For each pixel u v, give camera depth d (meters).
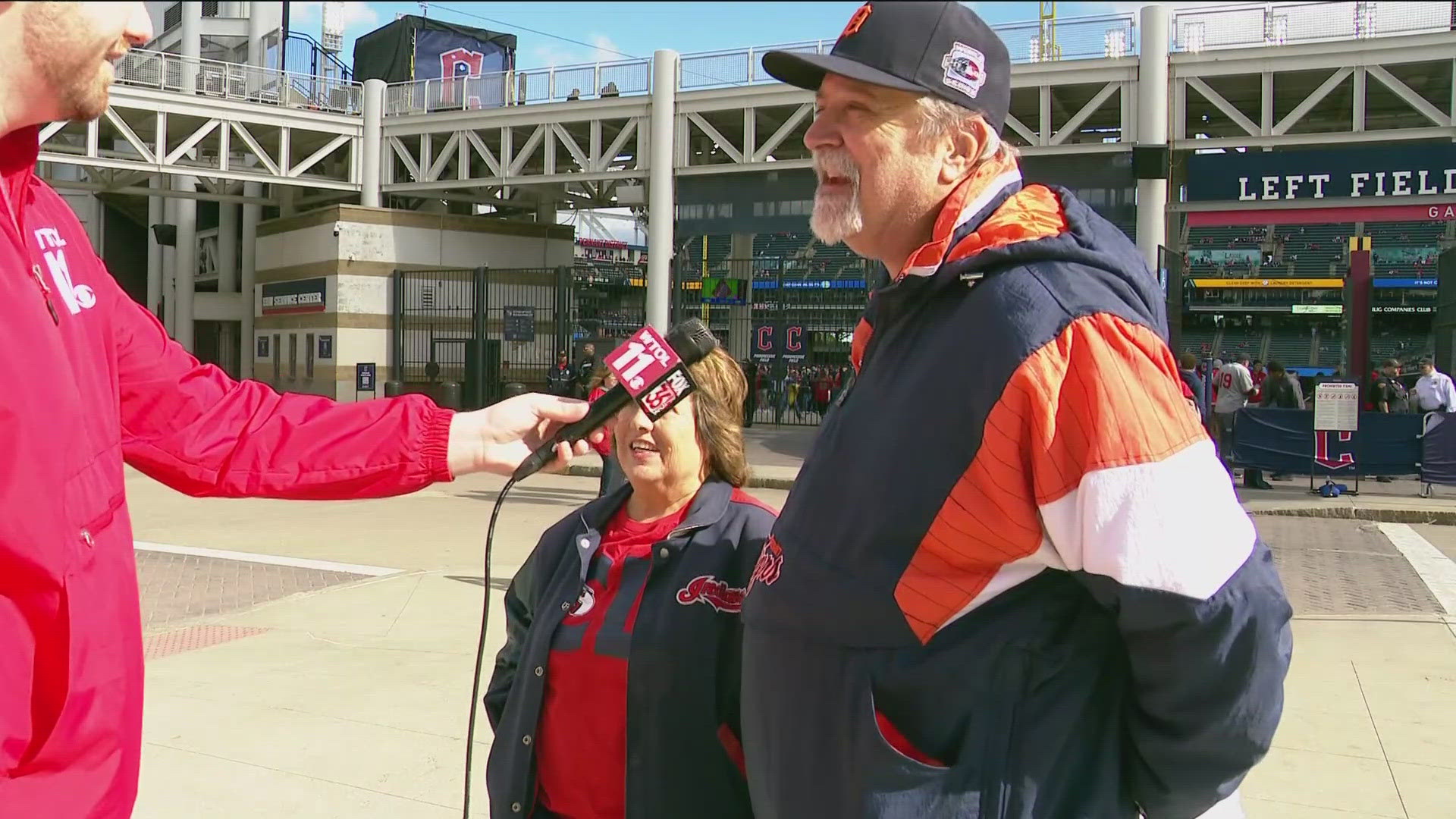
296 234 24.48
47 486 1.37
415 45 26.52
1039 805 1.51
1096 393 1.40
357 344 23.14
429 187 23.14
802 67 1.69
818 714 1.60
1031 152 17.92
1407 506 11.92
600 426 2.02
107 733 1.48
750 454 17.64
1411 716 4.68
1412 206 16.42
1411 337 38.88
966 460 1.48
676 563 2.22
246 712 4.71
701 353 2.36
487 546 2.01
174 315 29.55
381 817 3.65
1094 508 1.39
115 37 1.42
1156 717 1.51
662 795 2.10
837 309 24.03
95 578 1.46
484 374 22.64
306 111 23.12
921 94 1.60
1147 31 17.19
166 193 24.62
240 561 8.46
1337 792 3.86
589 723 2.17
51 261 1.48
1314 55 16.61
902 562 1.54
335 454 1.77
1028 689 1.53
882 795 1.51
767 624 1.71
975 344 1.48
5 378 1.32
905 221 1.68
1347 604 7.12
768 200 20.08
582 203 26.52
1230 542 1.42
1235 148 17.20
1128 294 1.49
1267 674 1.45
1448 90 18.47
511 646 2.51
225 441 1.74
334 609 6.75
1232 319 41.41
